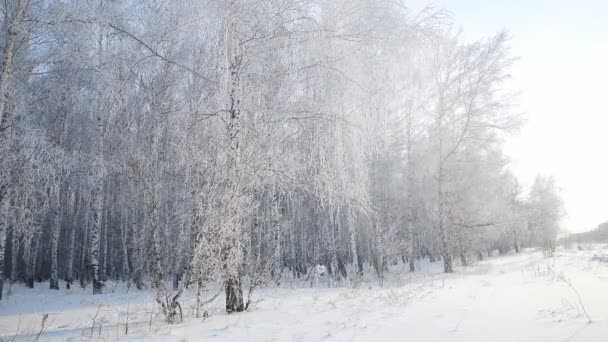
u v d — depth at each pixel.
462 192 22.52
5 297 14.69
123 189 15.80
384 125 10.69
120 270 33.19
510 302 7.25
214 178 7.74
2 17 11.78
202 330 6.14
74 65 11.89
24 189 11.62
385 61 10.40
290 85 9.38
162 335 5.84
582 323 4.97
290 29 9.27
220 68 8.62
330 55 9.39
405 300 8.66
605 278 9.62
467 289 10.05
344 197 9.83
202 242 7.36
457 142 20.98
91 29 11.26
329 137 9.47
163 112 9.91
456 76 20.47
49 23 10.93
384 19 10.53
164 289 7.54
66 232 31.25
